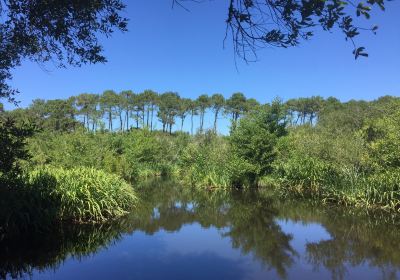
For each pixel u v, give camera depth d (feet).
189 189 70.18
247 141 73.92
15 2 15.51
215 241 33.06
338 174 55.47
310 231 37.04
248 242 32.99
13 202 30.37
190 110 232.12
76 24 16.07
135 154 97.14
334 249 30.83
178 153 108.06
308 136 72.49
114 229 36.65
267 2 9.50
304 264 26.89
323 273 25.09
